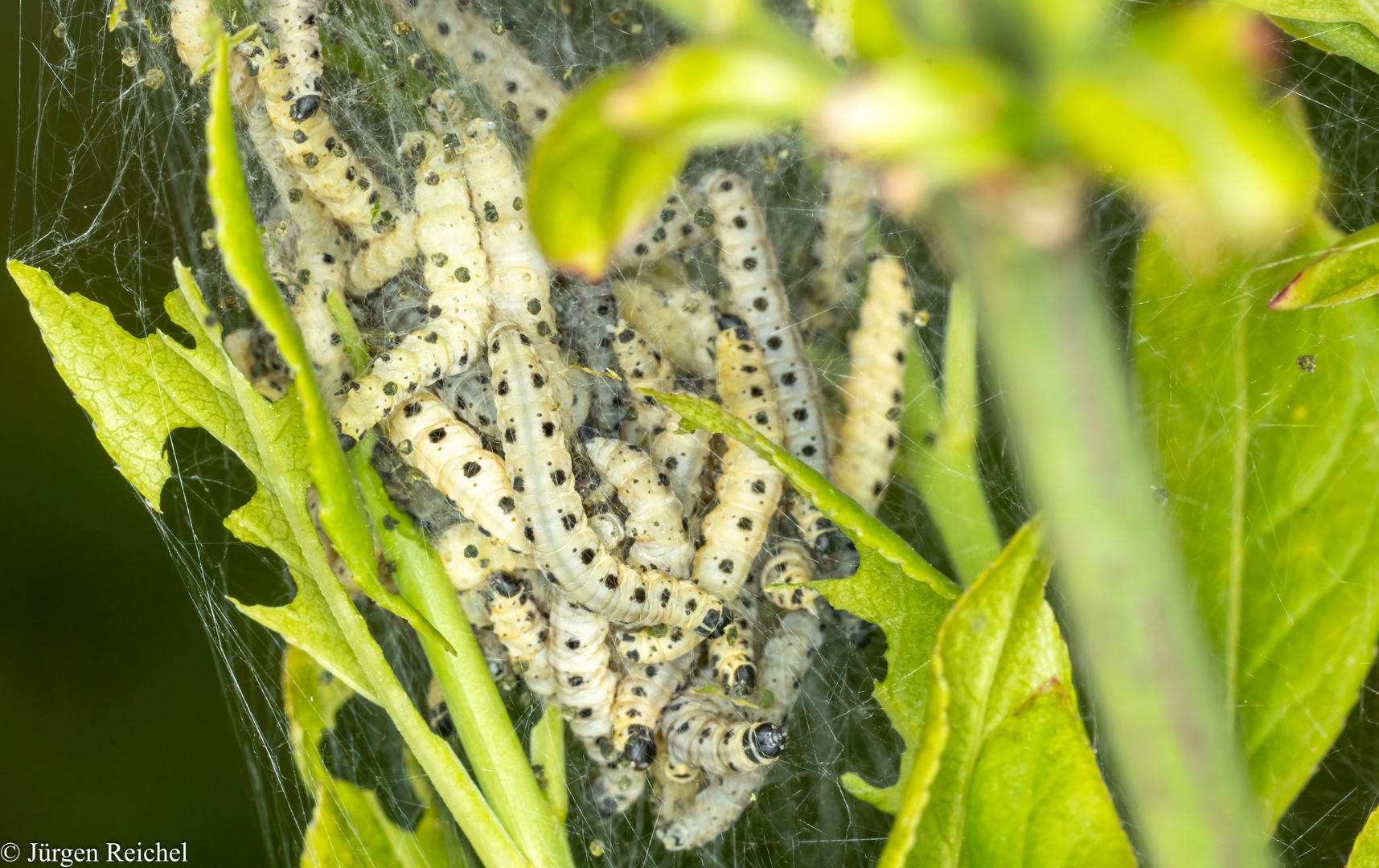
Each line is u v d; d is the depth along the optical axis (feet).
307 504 0.59
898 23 0.22
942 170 0.19
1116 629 0.22
